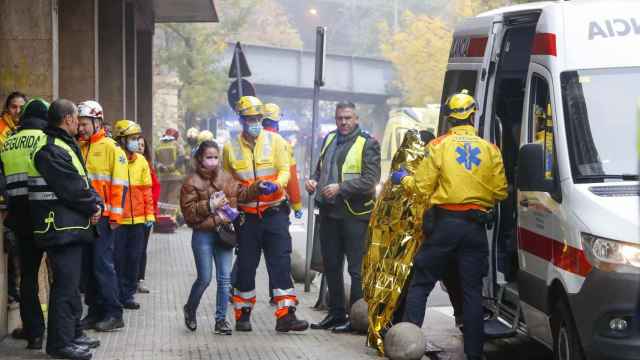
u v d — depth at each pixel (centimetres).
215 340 1236
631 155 966
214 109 5488
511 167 1252
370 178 1264
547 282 987
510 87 1267
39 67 1478
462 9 5678
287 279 1288
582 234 910
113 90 2414
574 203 936
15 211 1090
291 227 3231
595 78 1004
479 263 1084
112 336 1255
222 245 1271
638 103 991
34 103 1086
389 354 1094
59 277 1073
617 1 1055
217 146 1264
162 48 5138
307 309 1509
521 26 1217
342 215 1280
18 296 1247
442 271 1104
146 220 1458
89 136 1264
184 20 3316
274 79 6769
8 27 1474
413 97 7062
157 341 1225
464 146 1076
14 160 1080
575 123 984
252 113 1268
